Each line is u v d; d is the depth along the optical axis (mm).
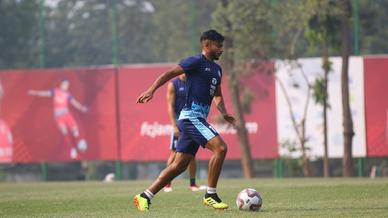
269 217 26234
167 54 129375
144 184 62625
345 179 64875
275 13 81688
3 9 118312
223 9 82625
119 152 87500
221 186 51906
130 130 87062
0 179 100688
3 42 117812
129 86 87062
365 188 43281
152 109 86500
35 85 90000
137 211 30688
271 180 67000
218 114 84125
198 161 90125
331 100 82125
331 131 82062
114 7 89375
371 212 27781
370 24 86500
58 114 89312
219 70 28734
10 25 118125
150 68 86438
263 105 83438
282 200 35344
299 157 82562
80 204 36688
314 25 80375
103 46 117625
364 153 81812
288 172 85250
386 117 81500
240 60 82062
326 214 27188
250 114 83625
